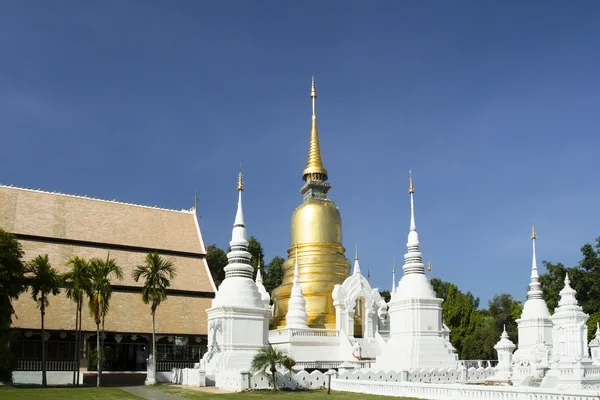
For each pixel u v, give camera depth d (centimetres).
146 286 4466
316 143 6084
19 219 5931
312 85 6272
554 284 7269
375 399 2883
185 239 6812
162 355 5941
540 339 4809
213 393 3338
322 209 5638
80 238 6103
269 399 2933
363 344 4828
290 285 5319
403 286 4366
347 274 5453
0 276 4141
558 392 2369
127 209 6800
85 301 5434
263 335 4112
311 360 4678
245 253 4353
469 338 7412
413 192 4594
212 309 4153
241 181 4538
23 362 4981
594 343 5088
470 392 2684
